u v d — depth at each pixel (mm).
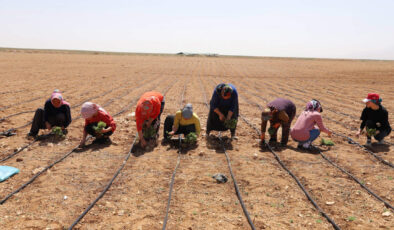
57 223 4215
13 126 8930
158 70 33719
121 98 14531
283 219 4426
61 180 5523
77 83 19891
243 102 14414
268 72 35094
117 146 7461
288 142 8070
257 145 7730
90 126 7254
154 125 7789
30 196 4922
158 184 5473
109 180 5578
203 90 17828
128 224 4238
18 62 38031
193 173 5992
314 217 4500
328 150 7477
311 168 6324
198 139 8109
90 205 4613
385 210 4703
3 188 5160
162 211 4594
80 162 6383
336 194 5207
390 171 6203
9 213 4410
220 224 4289
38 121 7824
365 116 7707
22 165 6141
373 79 27516
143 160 6602
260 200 4977
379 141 7824
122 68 34719
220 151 7312
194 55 117250
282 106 7266
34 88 16938
